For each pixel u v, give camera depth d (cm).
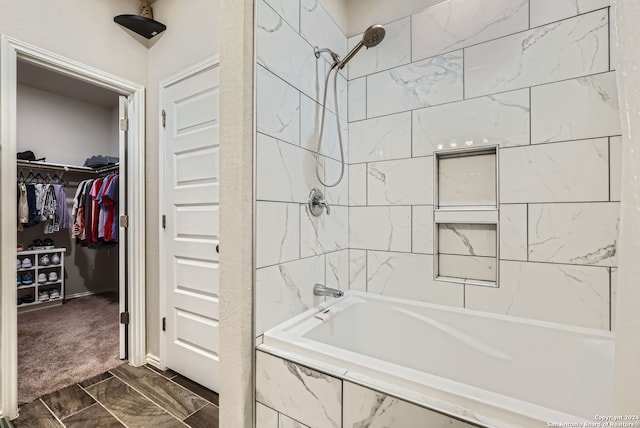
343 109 173
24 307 320
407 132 160
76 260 380
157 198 200
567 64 123
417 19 157
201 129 174
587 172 120
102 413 153
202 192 174
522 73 132
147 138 205
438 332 142
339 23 169
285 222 124
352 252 176
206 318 174
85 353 219
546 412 70
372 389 84
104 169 363
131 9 198
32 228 343
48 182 355
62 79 326
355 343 154
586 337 115
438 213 151
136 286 202
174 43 190
